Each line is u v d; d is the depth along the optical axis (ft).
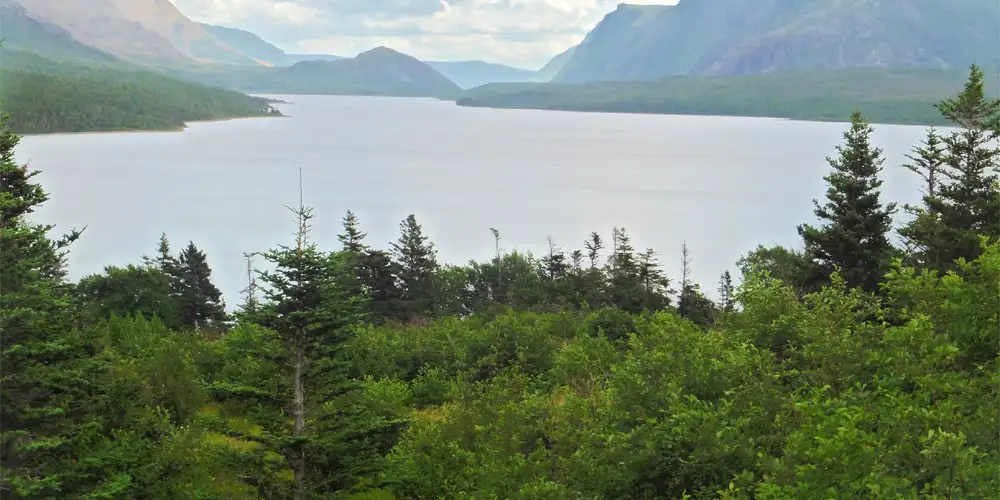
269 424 64.75
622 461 49.96
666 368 58.34
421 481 69.87
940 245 117.91
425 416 101.76
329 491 65.92
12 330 58.39
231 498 64.59
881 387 44.88
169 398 95.91
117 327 146.72
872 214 128.98
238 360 106.93
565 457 63.05
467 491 65.62
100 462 61.67
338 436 63.00
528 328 132.36
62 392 64.23
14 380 57.88
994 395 40.24
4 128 69.05
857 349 50.39
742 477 43.50
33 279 62.69
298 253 63.87
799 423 49.03
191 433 77.10
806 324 61.98
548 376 113.60
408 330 165.27
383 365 125.29
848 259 130.21
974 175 122.11
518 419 70.38
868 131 131.54
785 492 37.96
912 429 38.06
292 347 64.49
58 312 65.57
